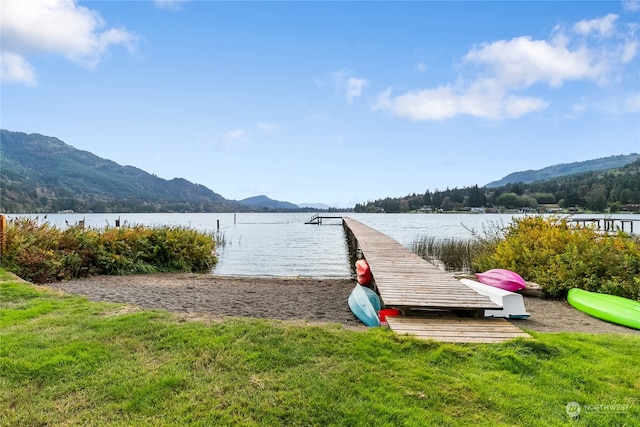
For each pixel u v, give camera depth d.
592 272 7.79
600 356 3.94
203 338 4.11
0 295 6.05
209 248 14.04
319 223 54.94
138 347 3.94
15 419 2.81
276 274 13.52
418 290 6.20
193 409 2.93
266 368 3.54
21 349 3.83
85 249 10.67
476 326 4.80
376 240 16.11
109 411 2.92
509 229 11.80
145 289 8.68
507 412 2.97
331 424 2.79
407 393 3.17
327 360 3.71
